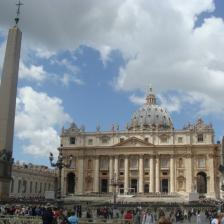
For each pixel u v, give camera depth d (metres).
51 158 58.84
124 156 151.62
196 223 58.09
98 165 153.25
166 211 71.44
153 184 147.38
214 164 144.88
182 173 146.38
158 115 188.50
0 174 40.88
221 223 23.47
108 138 154.50
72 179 157.88
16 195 128.62
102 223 42.19
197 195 111.12
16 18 44.06
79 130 157.25
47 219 24.56
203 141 146.88
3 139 40.91
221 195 140.62
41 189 154.38
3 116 41.22
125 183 149.62
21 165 142.12
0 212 39.53
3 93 41.69
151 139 151.00
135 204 79.75
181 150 147.75
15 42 42.75
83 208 69.31
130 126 189.12
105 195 133.00
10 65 42.16
